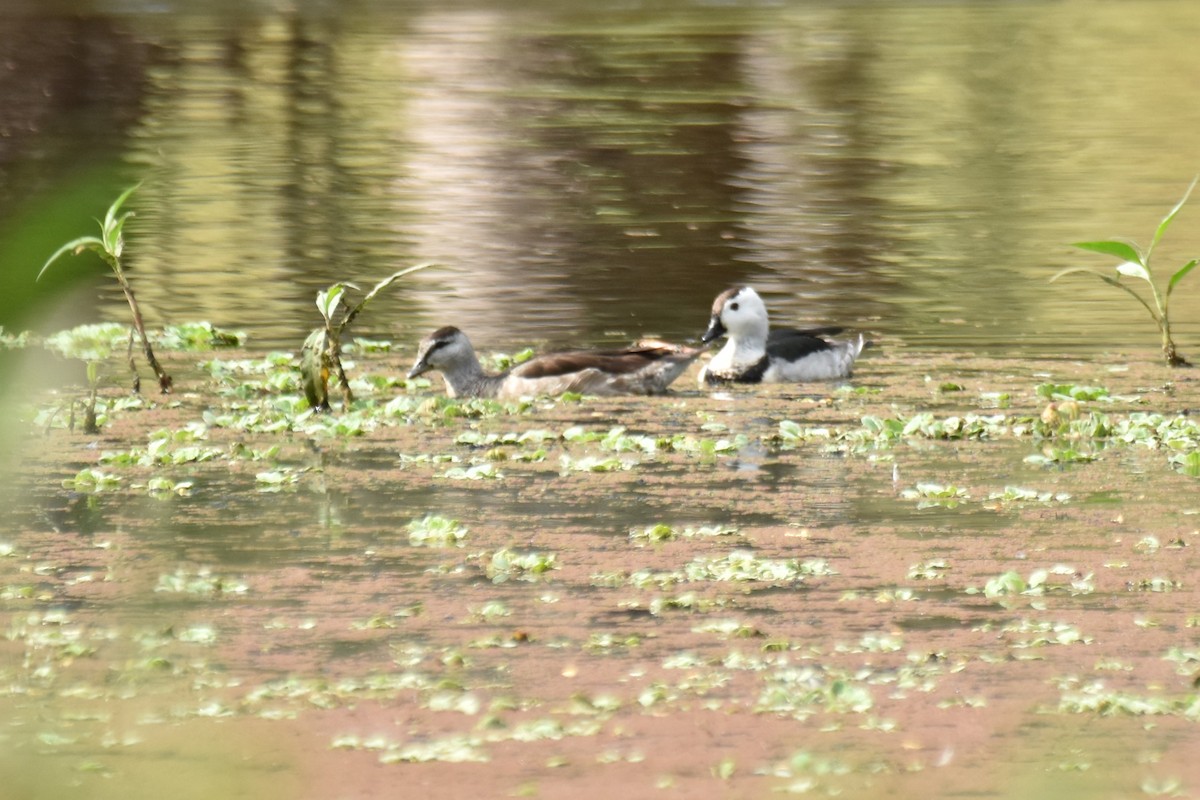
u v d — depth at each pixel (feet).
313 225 95.40
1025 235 91.25
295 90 149.18
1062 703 28.25
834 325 71.36
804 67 162.61
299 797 24.00
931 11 205.05
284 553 38.93
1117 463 48.26
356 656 31.42
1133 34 182.80
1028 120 134.10
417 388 61.72
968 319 72.33
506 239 91.61
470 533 40.68
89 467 48.42
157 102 141.08
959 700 28.76
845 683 29.04
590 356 61.16
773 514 42.52
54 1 196.54
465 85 152.35
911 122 133.90
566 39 181.37
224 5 203.21
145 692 29.30
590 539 40.14
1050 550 38.65
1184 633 32.42
